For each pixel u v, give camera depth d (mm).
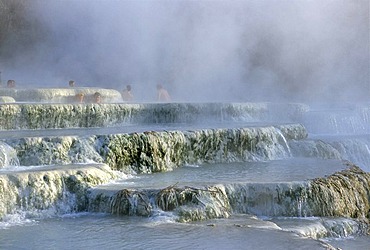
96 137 10375
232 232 7523
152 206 8352
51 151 9867
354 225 9031
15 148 9680
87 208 8617
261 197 9062
